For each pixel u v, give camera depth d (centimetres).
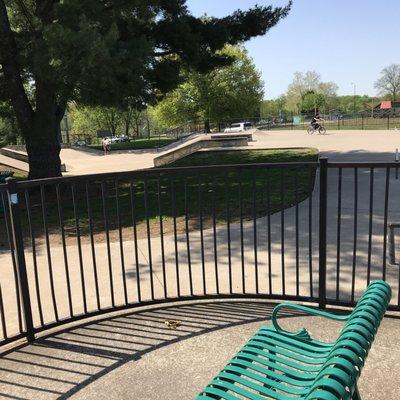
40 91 1455
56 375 352
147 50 1192
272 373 249
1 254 761
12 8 1560
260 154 2266
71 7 1171
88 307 497
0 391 334
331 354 198
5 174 1325
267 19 1673
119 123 7988
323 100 9600
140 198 1296
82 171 2261
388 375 336
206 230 837
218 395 225
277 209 977
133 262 663
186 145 2556
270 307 462
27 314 402
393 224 588
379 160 1750
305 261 626
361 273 570
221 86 5928
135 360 369
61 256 718
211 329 416
